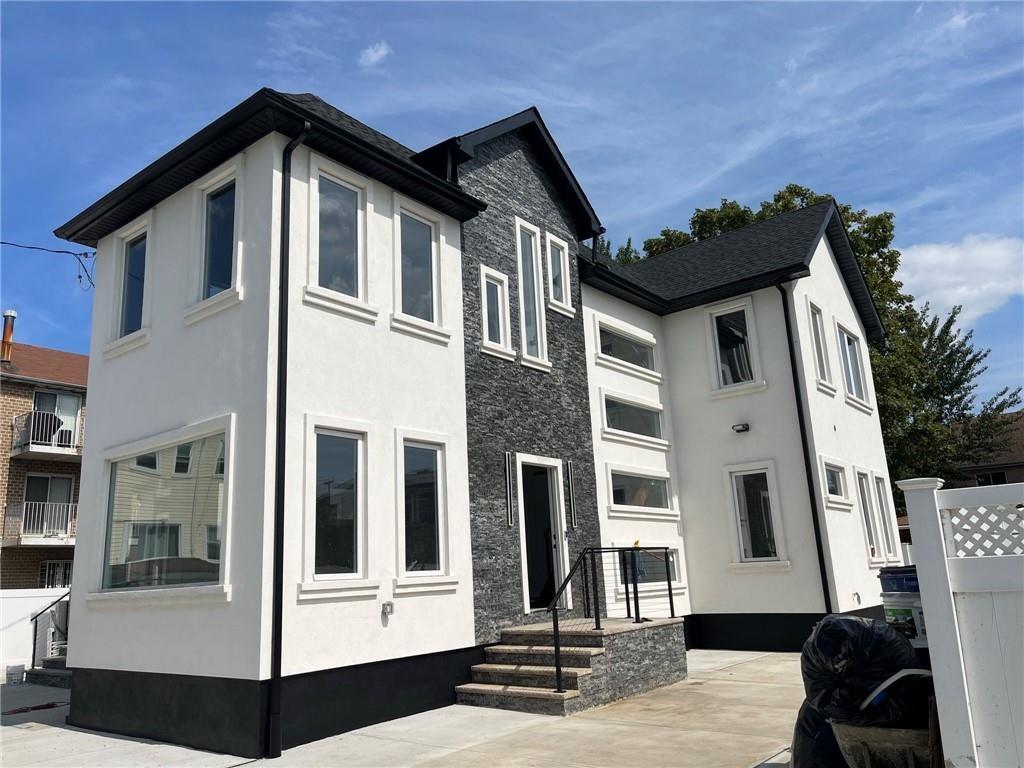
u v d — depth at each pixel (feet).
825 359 49.01
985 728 13.47
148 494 29.55
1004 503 13.91
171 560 27.66
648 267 57.88
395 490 28.66
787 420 44.86
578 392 41.39
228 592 24.34
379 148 29.45
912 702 14.38
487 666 29.68
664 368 50.39
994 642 13.65
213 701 24.22
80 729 28.94
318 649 24.58
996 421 105.50
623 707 27.55
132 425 30.81
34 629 47.88
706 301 48.75
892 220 79.25
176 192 31.19
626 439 44.37
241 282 27.02
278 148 27.35
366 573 26.76
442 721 26.12
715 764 19.31
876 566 48.39
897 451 77.71
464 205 34.06
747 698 28.48
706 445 47.98
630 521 43.37
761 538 45.11
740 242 54.39
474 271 35.55
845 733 14.74
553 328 40.60
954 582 14.12
